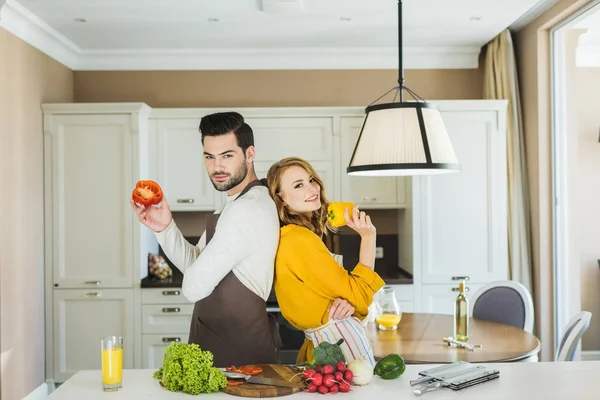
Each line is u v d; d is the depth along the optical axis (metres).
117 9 3.83
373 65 4.96
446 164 2.09
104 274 4.31
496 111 4.44
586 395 1.56
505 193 4.43
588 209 4.07
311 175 1.90
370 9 3.90
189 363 1.58
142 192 1.89
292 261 1.82
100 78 4.90
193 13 3.94
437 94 4.99
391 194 4.59
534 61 4.32
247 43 4.67
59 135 4.30
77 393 1.60
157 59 4.88
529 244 4.47
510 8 3.93
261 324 1.93
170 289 4.29
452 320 3.28
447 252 4.44
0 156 3.63
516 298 3.36
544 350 4.29
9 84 3.75
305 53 4.88
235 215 1.83
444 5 3.85
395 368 1.71
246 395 1.57
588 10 3.67
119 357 1.64
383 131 2.12
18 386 3.87
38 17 3.95
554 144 4.24
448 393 1.58
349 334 1.81
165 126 4.53
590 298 4.07
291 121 4.55
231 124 1.91
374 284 1.79
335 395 1.57
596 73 4.02
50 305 4.30
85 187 4.31
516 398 1.54
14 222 3.82
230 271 1.91
